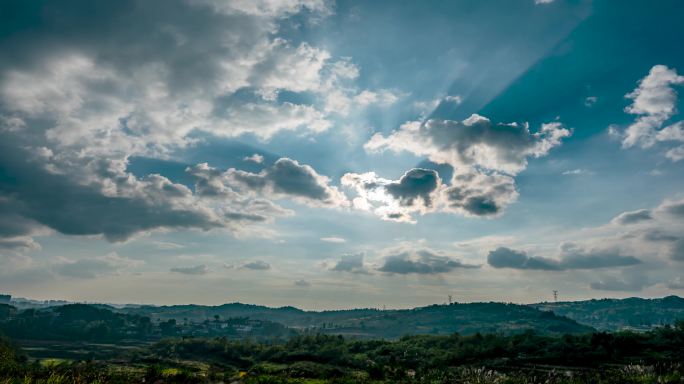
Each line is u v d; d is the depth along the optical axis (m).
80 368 59.16
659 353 70.38
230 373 76.19
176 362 115.56
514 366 68.69
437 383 57.97
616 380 46.38
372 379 65.19
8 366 54.12
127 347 195.88
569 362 70.00
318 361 100.69
